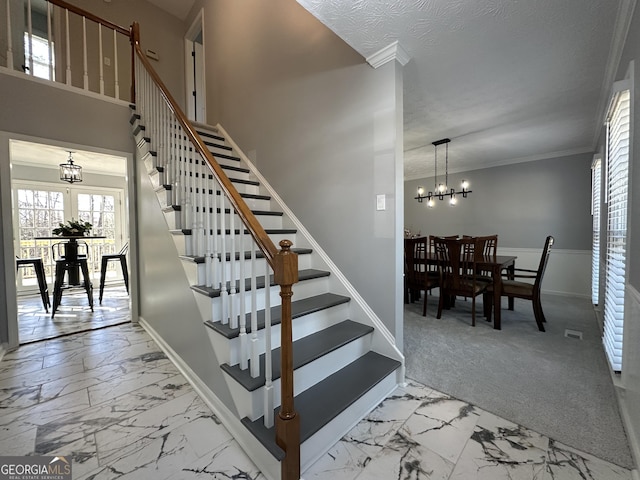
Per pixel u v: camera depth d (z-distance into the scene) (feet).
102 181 18.84
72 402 5.92
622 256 6.26
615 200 6.78
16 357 8.03
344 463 4.43
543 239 16.22
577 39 6.36
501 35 6.21
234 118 12.57
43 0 13.12
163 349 8.35
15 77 8.62
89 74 14.05
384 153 6.76
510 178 17.30
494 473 4.19
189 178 6.86
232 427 5.01
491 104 9.86
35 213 16.65
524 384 6.52
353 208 7.52
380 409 5.72
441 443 4.80
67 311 12.70
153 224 8.84
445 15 5.57
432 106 9.97
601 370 7.09
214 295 5.60
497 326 10.03
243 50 11.87
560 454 4.53
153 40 16.15
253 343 4.62
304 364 5.34
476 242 10.25
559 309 12.53
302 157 9.04
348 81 7.57
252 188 10.69
